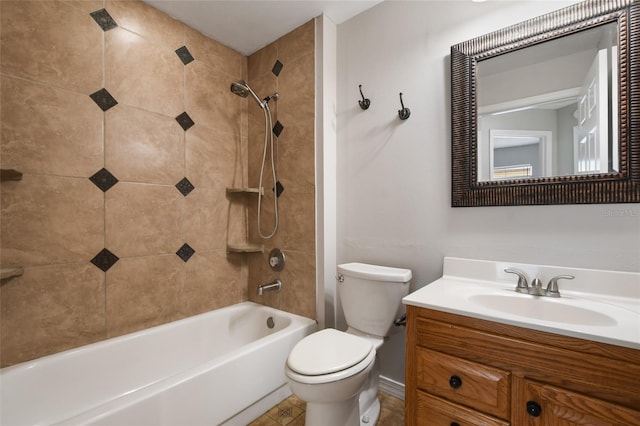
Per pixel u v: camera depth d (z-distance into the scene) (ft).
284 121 6.52
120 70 5.08
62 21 4.45
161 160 5.64
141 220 5.36
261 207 6.93
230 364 4.30
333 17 5.98
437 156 4.91
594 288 3.64
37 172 4.24
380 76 5.57
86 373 4.51
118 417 3.20
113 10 4.99
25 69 4.13
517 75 4.19
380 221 5.57
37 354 4.24
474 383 3.10
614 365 2.44
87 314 4.72
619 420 2.40
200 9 5.65
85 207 4.70
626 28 3.41
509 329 2.92
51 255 4.37
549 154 3.95
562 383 2.66
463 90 4.57
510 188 4.19
